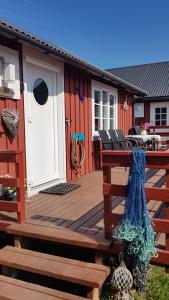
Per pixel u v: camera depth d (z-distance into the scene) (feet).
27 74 15.85
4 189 12.94
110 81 25.54
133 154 9.13
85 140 22.58
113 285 9.16
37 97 16.90
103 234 10.62
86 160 22.95
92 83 23.39
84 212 13.30
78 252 11.34
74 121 20.59
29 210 13.56
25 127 15.67
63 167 19.31
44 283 11.16
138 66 57.57
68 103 19.67
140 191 8.86
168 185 9.37
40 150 17.37
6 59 14.06
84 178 21.09
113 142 22.95
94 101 24.16
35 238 10.91
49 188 17.56
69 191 17.08
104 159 9.86
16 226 11.29
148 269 9.37
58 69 18.28
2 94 13.78
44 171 17.88
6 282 9.43
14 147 14.90
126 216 8.93
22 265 9.57
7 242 12.29
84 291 10.64
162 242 10.25
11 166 14.79
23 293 8.86
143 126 37.04
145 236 8.81
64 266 9.46
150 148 28.91
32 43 14.01
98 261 10.02
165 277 9.56
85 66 18.75
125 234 8.74
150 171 23.30
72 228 11.28
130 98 33.88
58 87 18.66
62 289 10.96
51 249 11.77
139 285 9.24
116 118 28.73
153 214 13.01
